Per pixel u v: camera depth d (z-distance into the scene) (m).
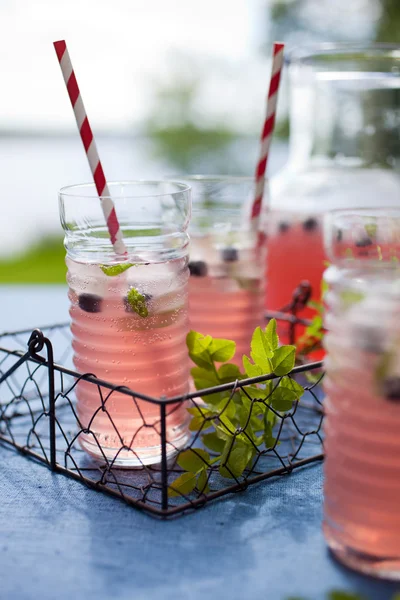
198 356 0.58
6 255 2.08
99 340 0.58
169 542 0.51
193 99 2.39
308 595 0.47
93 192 0.61
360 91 0.77
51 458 0.58
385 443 0.48
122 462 0.58
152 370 0.58
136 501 0.54
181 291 0.59
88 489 0.56
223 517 0.53
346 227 0.50
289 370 0.56
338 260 0.50
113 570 0.49
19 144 2.76
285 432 0.63
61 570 0.49
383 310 0.47
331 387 0.50
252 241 0.67
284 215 0.76
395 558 0.48
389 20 1.84
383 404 0.47
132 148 2.48
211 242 0.66
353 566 0.49
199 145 2.41
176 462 0.58
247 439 0.56
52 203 2.49
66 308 0.92
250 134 2.38
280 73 0.66
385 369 0.47
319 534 0.52
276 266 0.77
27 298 0.99
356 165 0.77
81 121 0.58
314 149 0.79
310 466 0.58
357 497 0.48
